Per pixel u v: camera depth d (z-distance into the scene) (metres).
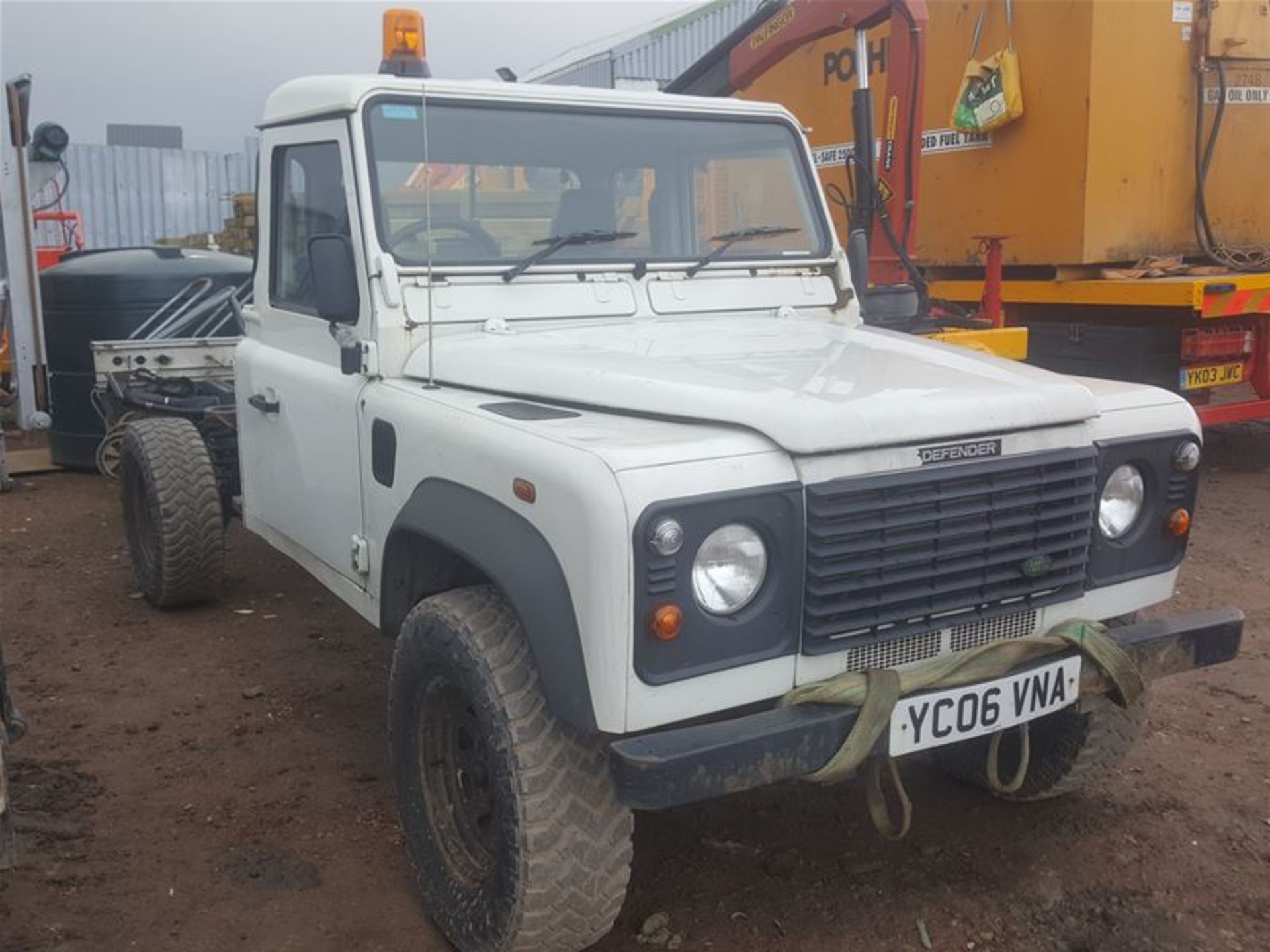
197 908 3.30
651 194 4.03
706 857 3.54
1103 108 7.84
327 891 3.38
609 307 3.80
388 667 5.03
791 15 7.44
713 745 2.52
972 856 3.54
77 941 3.14
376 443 3.48
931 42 8.84
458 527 2.91
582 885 2.74
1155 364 7.84
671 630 2.49
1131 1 7.79
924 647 2.88
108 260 8.55
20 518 7.53
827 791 3.93
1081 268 8.16
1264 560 6.37
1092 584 3.13
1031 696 2.93
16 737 3.23
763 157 4.27
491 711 2.76
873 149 6.82
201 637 5.37
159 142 22.80
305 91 3.95
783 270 4.18
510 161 3.79
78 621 5.60
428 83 3.75
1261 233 8.64
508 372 3.27
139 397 6.30
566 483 2.55
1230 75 8.23
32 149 7.05
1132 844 3.60
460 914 3.00
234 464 5.79
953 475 2.78
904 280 7.23
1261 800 3.86
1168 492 3.22
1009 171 8.40
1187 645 3.17
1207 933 3.17
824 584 2.67
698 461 2.57
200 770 4.11
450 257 3.67
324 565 4.07
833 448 2.64
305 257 4.13
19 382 7.00
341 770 4.11
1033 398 2.94
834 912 3.27
